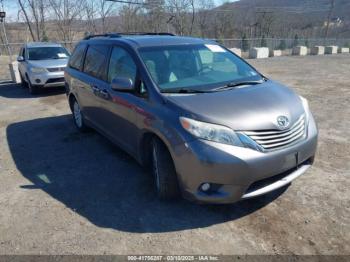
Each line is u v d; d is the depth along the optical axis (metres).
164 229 3.17
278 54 26.25
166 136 3.20
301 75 13.05
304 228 3.08
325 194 3.62
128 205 3.61
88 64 5.38
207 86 3.66
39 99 9.77
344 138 5.30
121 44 4.36
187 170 3.07
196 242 2.97
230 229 3.12
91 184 4.14
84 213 3.50
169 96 3.41
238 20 57.12
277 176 3.19
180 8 43.16
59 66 10.33
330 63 18.09
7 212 3.59
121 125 4.23
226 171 2.91
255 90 3.61
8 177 4.46
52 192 3.99
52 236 3.15
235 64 4.37
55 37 35.53
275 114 3.15
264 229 3.10
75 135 6.13
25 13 33.12
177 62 3.99
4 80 14.53
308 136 3.35
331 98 8.32
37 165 4.84
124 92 3.96
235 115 3.05
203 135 2.97
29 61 10.62
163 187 3.46
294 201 3.51
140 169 4.50
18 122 7.31
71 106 6.41
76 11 35.22
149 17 40.84
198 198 3.09
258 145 2.97
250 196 3.02
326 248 2.81
